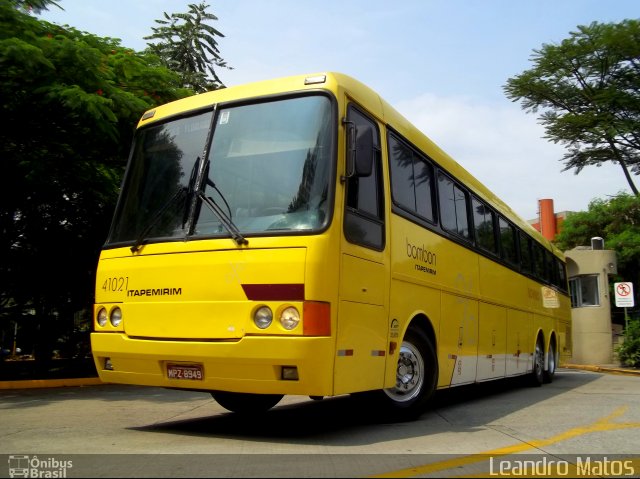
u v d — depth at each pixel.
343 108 6.15
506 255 11.77
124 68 13.16
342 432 6.58
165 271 6.06
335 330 5.57
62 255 13.95
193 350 5.73
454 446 5.77
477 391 12.41
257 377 5.55
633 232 29.09
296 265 5.48
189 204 6.25
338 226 5.74
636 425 7.23
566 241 31.97
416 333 7.47
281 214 5.79
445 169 9.04
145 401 9.89
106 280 6.54
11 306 14.34
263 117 6.32
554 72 29.12
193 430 6.70
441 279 8.29
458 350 8.78
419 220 7.74
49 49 10.77
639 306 29.53
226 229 5.89
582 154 30.28
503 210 11.95
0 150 11.79
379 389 6.49
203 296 5.80
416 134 8.13
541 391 12.34
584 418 7.89
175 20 28.81
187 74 27.02
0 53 9.87
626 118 28.19
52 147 11.74
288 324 5.41
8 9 10.78
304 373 5.38
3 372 15.05
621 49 27.58
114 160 12.98
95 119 10.56
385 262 6.64
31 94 10.64
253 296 5.58
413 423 7.35
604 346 23.81
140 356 6.09
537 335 13.88
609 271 24.27
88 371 15.46
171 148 6.75
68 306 14.88
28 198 12.80
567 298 18.20
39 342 14.84
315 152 5.94
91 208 13.48
